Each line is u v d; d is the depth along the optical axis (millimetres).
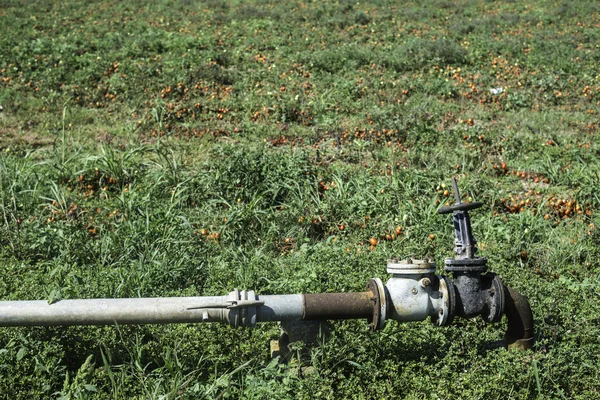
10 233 7605
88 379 4750
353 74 15891
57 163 9961
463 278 4973
